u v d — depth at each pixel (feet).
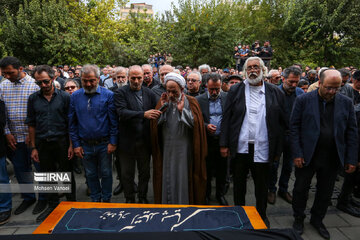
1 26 48.98
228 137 8.62
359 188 11.41
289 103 10.99
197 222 5.52
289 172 11.14
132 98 9.05
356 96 12.11
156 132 8.43
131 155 9.24
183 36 51.29
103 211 6.04
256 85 8.25
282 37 56.75
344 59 55.47
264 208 8.61
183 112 8.07
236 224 5.45
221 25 50.72
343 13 52.60
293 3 52.39
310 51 54.08
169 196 8.38
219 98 10.29
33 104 9.34
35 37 45.88
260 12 60.23
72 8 61.31
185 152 8.38
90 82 8.65
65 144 9.71
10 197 9.89
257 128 8.17
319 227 8.80
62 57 48.78
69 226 5.39
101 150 9.29
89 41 52.13
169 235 4.65
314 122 8.08
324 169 8.32
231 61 51.21
